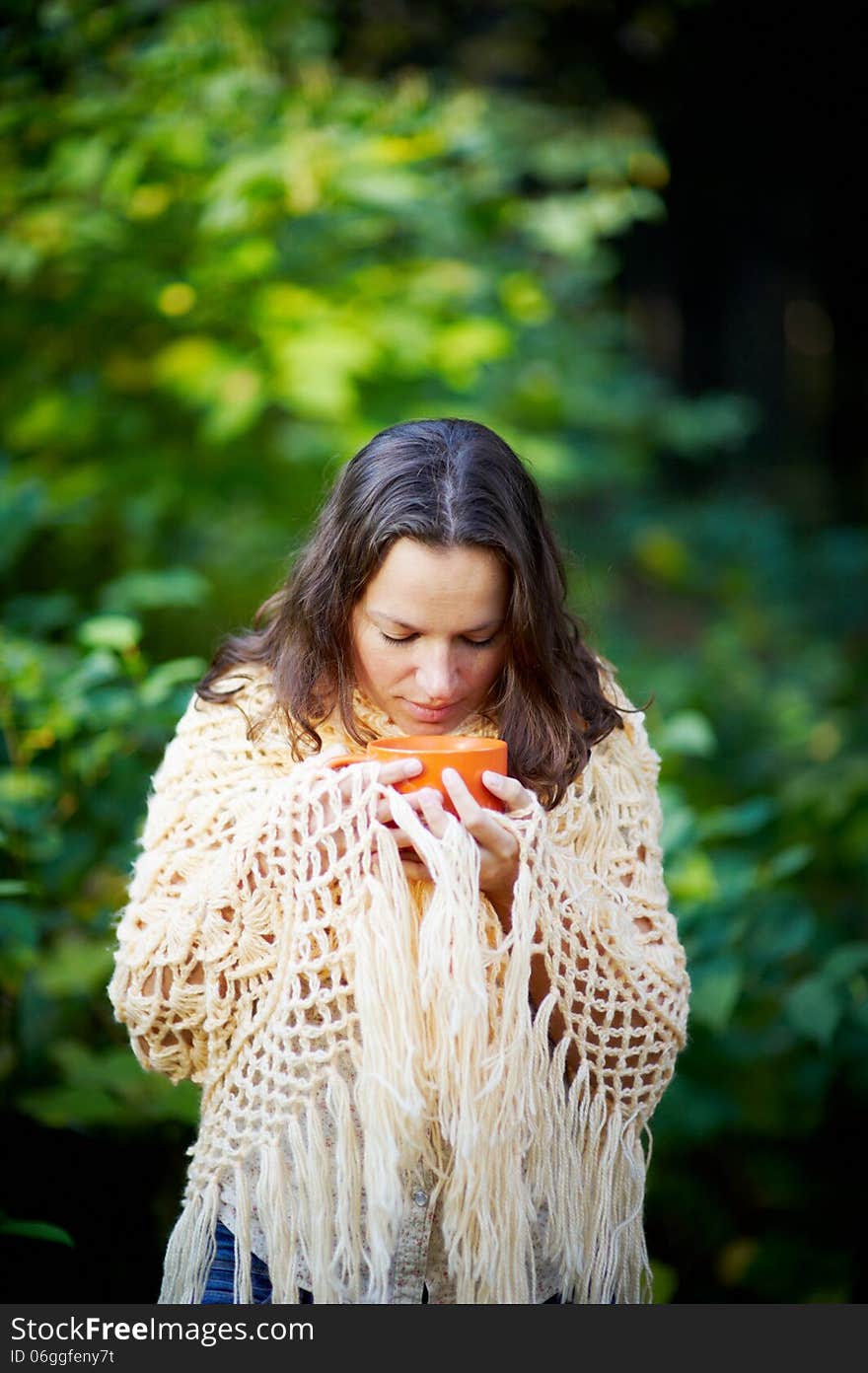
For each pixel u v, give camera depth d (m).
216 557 3.63
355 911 1.44
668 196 9.84
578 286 5.47
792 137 9.35
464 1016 1.39
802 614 6.71
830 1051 2.58
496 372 4.18
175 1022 1.56
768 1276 2.60
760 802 2.50
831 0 7.71
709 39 7.67
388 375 3.67
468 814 1.41
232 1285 1.53
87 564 3.55
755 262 10.58
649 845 1.65
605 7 6.42
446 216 3.63
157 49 3.28
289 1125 1.46
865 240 10.30
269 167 3.11
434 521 1.44
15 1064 2.21
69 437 3.52
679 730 2.57
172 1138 2.27
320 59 3.72
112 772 2.32
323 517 1.60
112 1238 2.24
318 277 3.59
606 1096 1.55
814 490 9.69
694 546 7.45
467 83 5.30
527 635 1.52
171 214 3.38
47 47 3.26
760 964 2.42
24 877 2.26
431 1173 1.48
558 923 1.48
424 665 1.48
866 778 3.53
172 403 3.66
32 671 2.30
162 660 3.44
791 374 10.91
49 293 3.46
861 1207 2.70
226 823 1.55
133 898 1.58
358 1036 1.46
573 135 4.78
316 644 1.57
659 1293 2.36
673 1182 2.72
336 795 1.45
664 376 10.58
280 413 3.74
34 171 3.32
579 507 7.86
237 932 1.50
